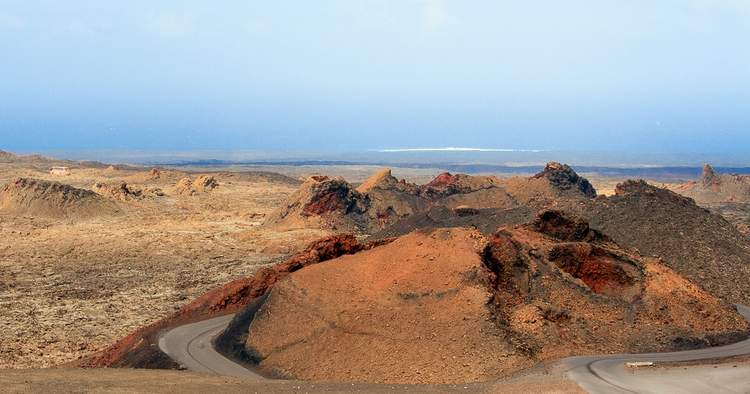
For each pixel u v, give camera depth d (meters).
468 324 69.81
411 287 75.31
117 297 125.75
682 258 117.19
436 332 70.12
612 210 130.25
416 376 66.19
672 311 81.19
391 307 74.00
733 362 69.88
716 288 111.06
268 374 72.25
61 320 109.69
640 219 126.38
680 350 74.56
